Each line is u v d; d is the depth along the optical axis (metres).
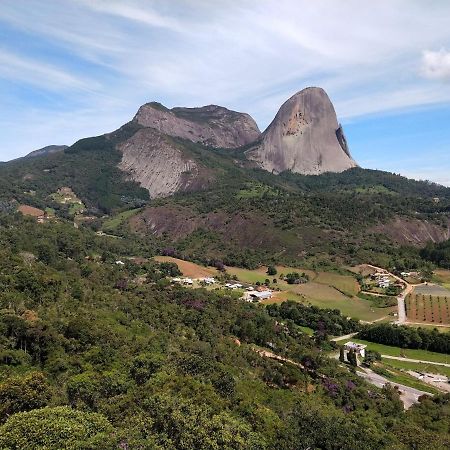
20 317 69.94
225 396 61.19
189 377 60.34
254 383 73.94
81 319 74.25
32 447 35.28
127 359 65.75
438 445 63.53
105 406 48.62
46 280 90.75
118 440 39.06
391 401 88.69
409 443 63.66
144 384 56.59
